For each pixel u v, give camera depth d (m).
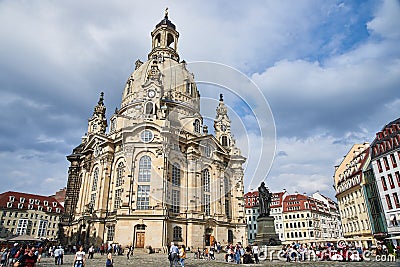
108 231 57.50
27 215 101.31
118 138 63.88
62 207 113.69
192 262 35.06
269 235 39.62
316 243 66.75
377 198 58.34
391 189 53.97
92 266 30.95
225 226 66.75
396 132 54.47
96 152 68.50
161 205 55.50
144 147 59.81
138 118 66.19
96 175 67.19
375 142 60.38
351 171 70.06
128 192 56.34
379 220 57.59
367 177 61.78
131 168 58.12
